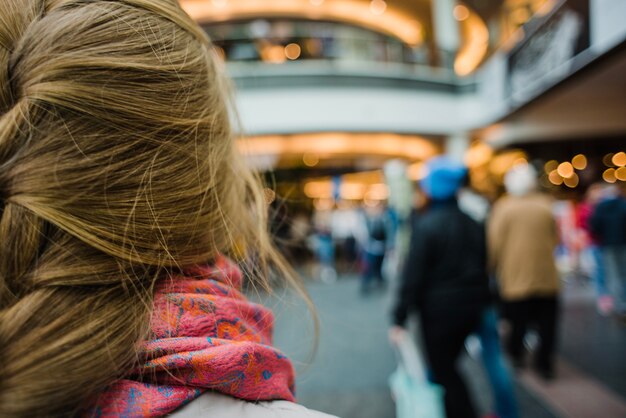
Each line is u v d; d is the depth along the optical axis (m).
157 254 0.31
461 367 2.98
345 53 9.66
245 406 0.33
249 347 0.33
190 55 0.38
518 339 2.91
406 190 5.66
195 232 0.35
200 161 0.36
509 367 2.93
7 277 0.27
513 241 2.85
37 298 0.25
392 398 2.51
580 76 5.62
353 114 9.47
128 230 0.30
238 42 9.30
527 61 7.01
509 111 8.04
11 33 0.32
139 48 0.34
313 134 9.71
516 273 2.82
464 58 15.51
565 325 4.01
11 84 0.31
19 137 0.29
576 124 8.34
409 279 1.86
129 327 0.28
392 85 9.67
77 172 0.29
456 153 10.13
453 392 1.78
